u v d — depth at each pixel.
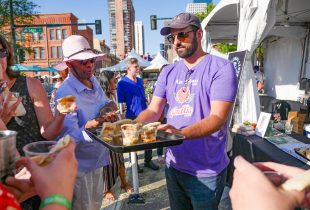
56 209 0.63
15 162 0.76
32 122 1.71
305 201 0.60
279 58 8.70
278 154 2.48
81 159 2.24
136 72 4.75
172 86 2.10
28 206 1.49
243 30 4.22
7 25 22.61
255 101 4.27
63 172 0.69
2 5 21.67
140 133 1.69
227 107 1.80
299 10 6.27
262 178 0.62
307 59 7.38
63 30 57.69
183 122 1.98
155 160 5.36
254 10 3.99
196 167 1.92
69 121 2.18
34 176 0.68
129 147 1.54
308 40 7.33
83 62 2.29
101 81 5.45
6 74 1.63
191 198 2.00
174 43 2.00
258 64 10.98
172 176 2.11
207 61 1.94
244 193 0.61
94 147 2.26
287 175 0.73
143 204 3.55
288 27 7.38
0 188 0.63
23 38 23.73
